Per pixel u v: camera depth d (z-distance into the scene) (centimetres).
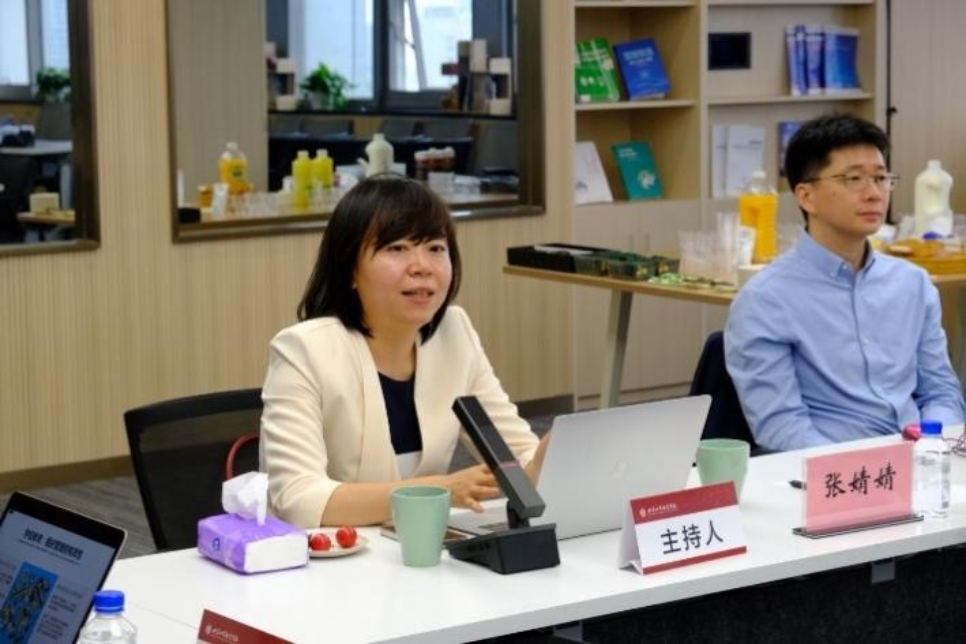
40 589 229
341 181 720
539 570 270
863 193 407
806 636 307
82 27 630
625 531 270
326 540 278
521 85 762
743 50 851
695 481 327
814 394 413
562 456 279
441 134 748
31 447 640
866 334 414
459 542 275
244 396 353
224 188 682
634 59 808
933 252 568
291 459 307
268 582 264
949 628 331
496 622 246
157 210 657
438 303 318
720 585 268
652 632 284
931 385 423
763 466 345
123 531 225
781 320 409
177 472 339
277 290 696
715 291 551
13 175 626
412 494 275
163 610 251
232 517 280
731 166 839
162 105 653
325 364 315
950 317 709
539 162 765
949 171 928
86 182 638
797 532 293
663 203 804
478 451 285
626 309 605
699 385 420
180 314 669
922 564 325
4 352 628
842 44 873
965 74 923
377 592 258
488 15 755
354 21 719
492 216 751
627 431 284
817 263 414
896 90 902
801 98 850
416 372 328
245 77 686
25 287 630
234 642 225
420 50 740
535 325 775
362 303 321
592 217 784
